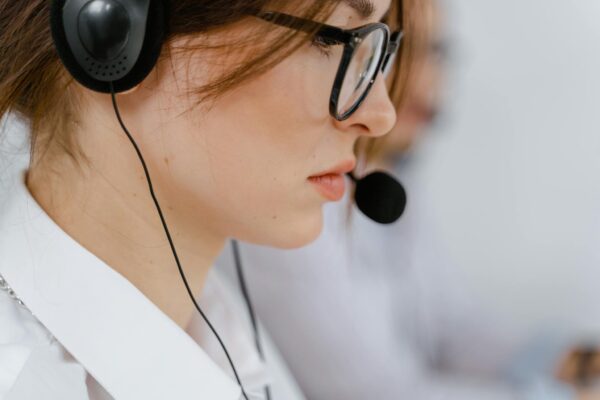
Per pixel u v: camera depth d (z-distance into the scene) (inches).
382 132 32.6
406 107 62.7
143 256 31.7
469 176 89.0
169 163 30.0
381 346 60.7
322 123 30.5
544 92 90.1
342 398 59.9
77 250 30.1
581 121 89.7
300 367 59.3
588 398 66.0
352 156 32.9
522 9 90.9
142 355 30.1
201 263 33.9
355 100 30.5
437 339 76.5
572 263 87.9
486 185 89.0
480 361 77.0
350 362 59.3
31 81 29.9
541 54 90.8
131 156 30.1
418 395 62.7
